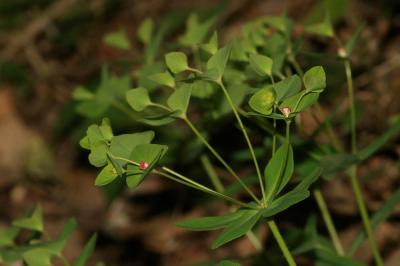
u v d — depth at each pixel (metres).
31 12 1.44
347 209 0.93
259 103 0.49
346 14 1.13
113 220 1.11
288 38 0.62
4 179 1.25
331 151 0.67
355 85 1.06
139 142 0.52
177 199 1.09
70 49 1.46
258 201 0.52
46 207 1.19
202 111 0.81
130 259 1.05
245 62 0.62
